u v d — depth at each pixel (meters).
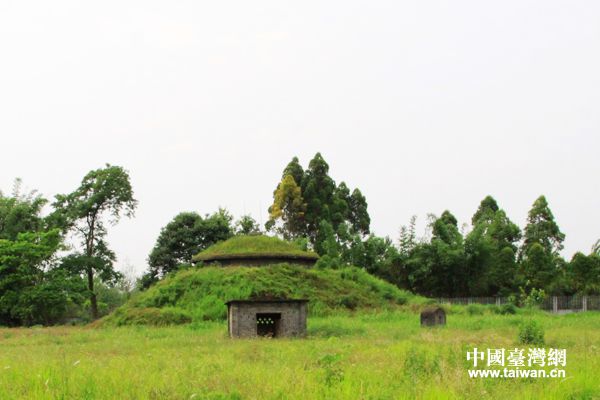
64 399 15.99
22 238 67.50
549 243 96.19
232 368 21.56
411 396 16.09
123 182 76.94
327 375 18.48
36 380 17.72
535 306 71.94
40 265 70.19
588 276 80.50
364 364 22.66
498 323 47.78
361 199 113.94
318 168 103.69
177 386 17.41
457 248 83.69
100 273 76.50
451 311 61.34
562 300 74.50
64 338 42.69
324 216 100.19
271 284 60.75
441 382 17.64
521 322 46.94
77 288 67.25
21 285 66.12
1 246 66.44
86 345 36.06
